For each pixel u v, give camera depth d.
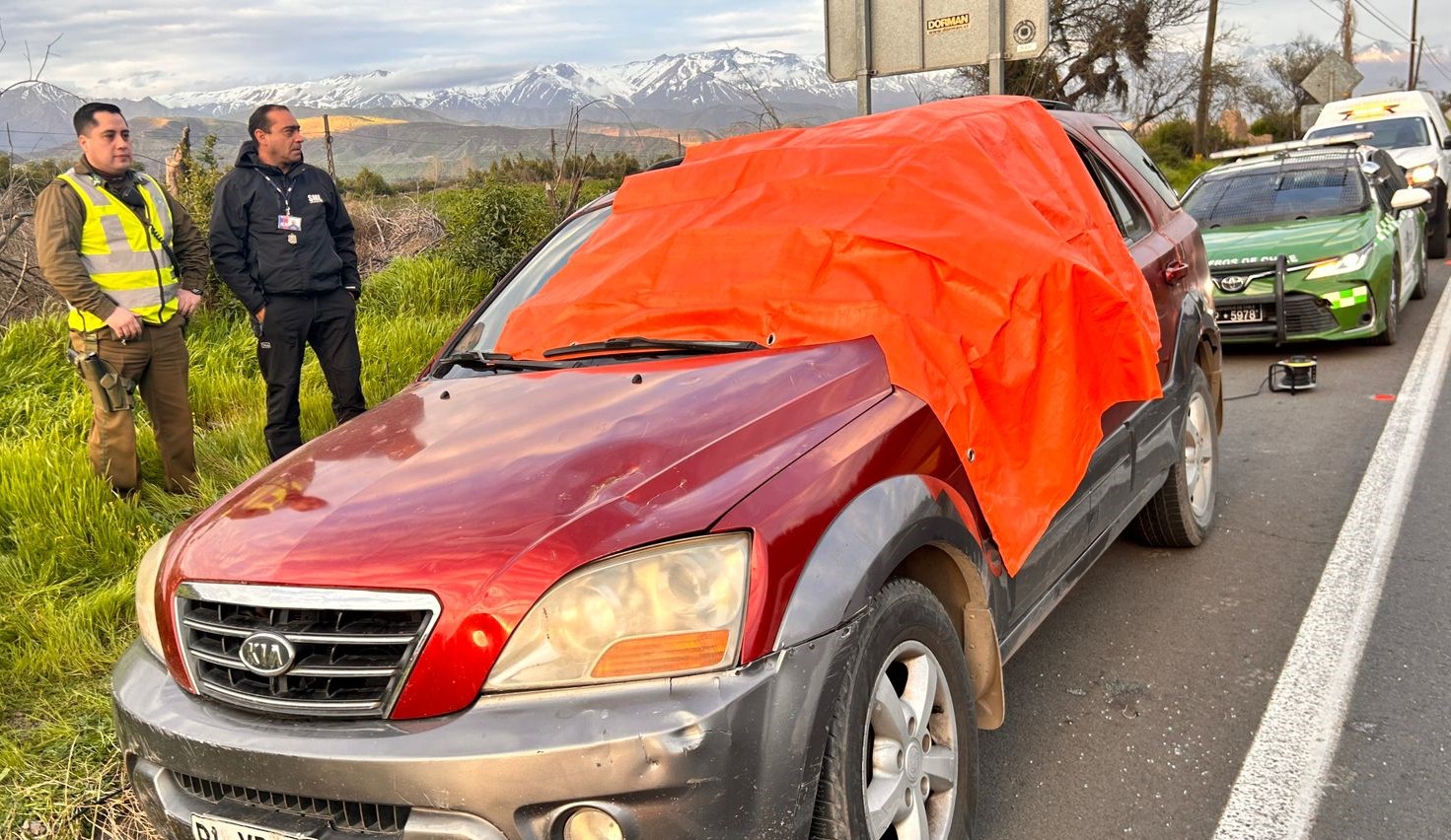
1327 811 2.81
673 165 4.15
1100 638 4.00
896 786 2.31
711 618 2.06
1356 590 4.20
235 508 2.62
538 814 1.99
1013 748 3.28
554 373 3.13
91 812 3.11
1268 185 9.97
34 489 4.87
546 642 2.05
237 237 5.68
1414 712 3.26
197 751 2.20
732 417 2.56
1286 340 8.80
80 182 5.03
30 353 7.28
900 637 2.36
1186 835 2.78
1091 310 3.05
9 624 4.05
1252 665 3.68
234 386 7.07
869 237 3.09
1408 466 5.69
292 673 2.17
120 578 4.39
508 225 10.52
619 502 2.22
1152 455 4.09
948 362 2.82
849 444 2.47
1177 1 25.22
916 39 9.10
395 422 3.00
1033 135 3.74
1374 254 8.62
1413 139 15.89
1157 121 35.22
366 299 9.58
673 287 3.30
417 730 2.05
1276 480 5.71
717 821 1.99
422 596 2.10
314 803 2.13
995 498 2.77
